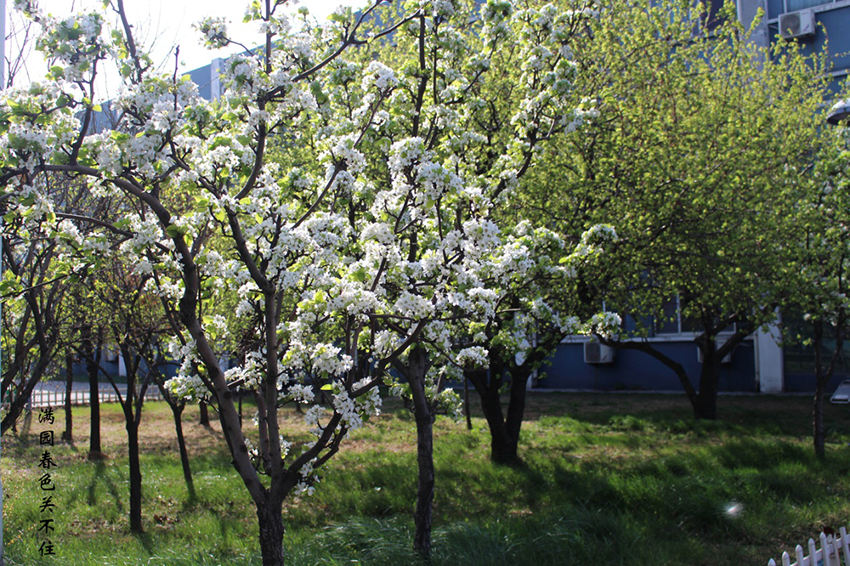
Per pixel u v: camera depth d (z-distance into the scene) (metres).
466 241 4.60
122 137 3.66
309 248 4.42
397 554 6.03
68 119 3.72
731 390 21.11
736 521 7.34
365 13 4.94
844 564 4.71
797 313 17.33
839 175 9.64
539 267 5.73
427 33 5.89
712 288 9.90
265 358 4.75
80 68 3.66
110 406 22.64
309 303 4.54
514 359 10.95
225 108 4.40
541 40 6.64
